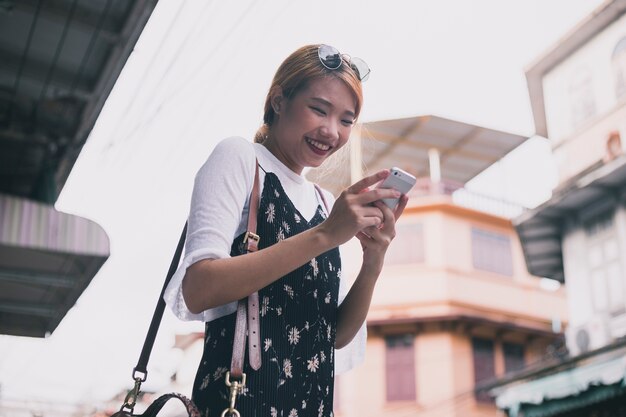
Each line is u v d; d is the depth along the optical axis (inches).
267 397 49.3
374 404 670.5
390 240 56.5
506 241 742.5
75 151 279.6
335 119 57.7
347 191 50.9
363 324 65.1
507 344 697.0
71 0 202.5
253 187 54.8
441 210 721.6
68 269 261.0
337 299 57.9
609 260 430.0
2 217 233.3
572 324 448.8
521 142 645.3
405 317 680.4
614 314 419.5
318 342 53.9
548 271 525.3
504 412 459.2
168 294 52.2
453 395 652.1
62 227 242.2
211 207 52.1
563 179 467.5
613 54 442.6
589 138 454.6
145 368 60.1
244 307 50.3
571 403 397.4
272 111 61.7
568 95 476.7
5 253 244.5
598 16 440.1
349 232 49.4
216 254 49.4
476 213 732.0
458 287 698.2
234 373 48.0
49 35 219.1
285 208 55.7
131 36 212.5
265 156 58.2
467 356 673.0
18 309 287.7
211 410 49.3
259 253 48.7
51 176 281.4
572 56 476.4
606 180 415.8
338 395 685.9
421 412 653.9
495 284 718.5
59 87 245.6
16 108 258.8
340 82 57.7
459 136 650.2
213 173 53.8
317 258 56.1
